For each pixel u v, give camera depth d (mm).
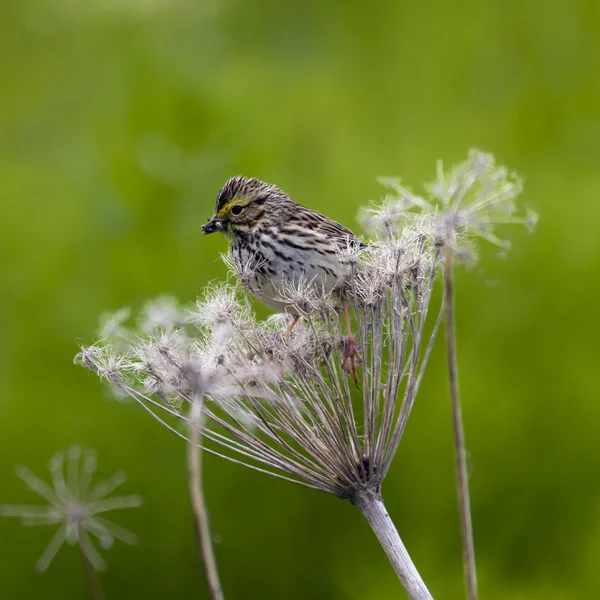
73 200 14086
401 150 14805
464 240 6016
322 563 12797
